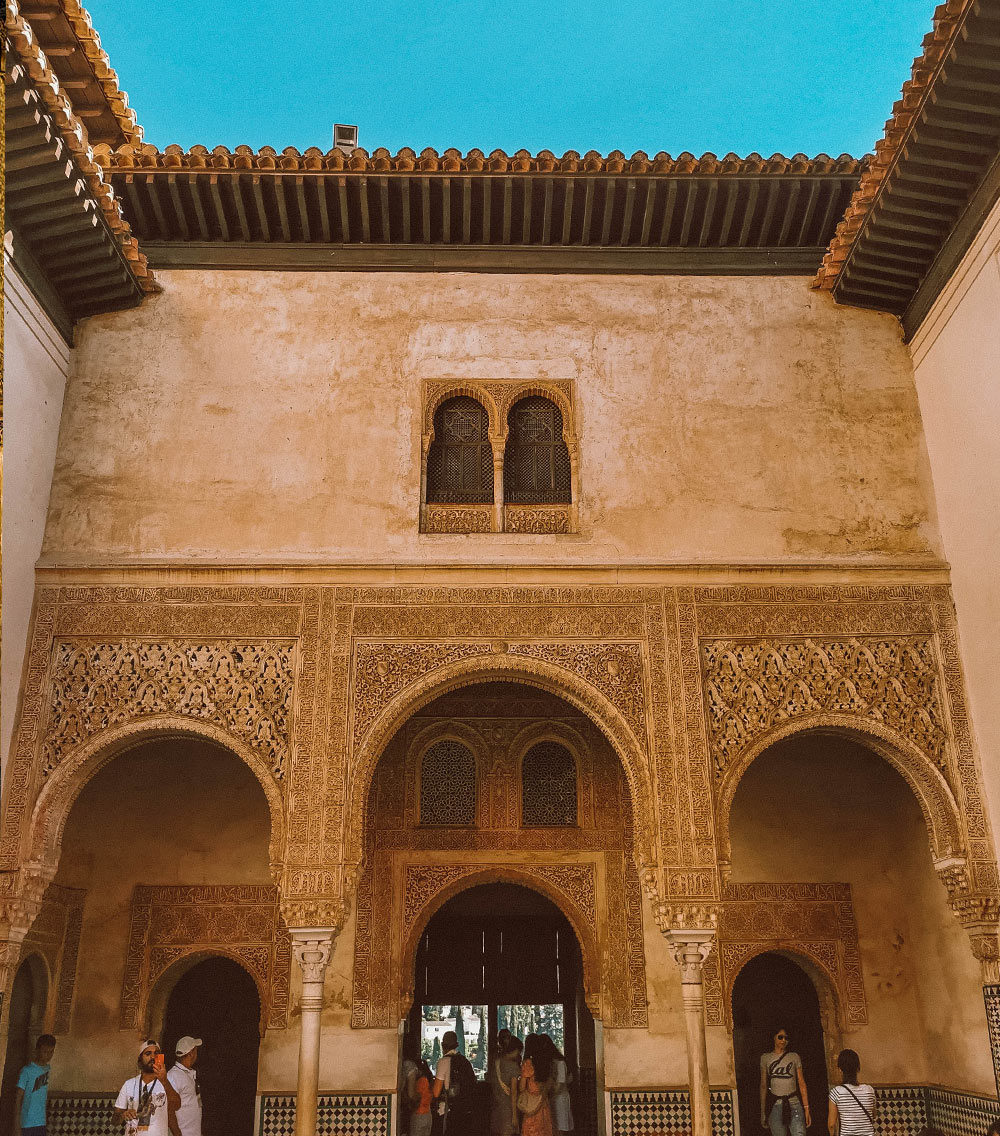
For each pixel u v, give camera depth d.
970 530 5.71
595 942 6.69
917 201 5.70
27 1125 5.65
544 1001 7.77
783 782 7.21
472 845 6.87
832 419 6.32
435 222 6.56
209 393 6.25
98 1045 6.43
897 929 6.91
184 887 6.78
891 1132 6.50
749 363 6.43
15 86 4.68
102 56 5.51
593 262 6.62
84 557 5.85
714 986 6.62
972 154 5.36
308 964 5.15
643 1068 6.41
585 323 6.50
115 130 6.04
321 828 5.35
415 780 7.02
